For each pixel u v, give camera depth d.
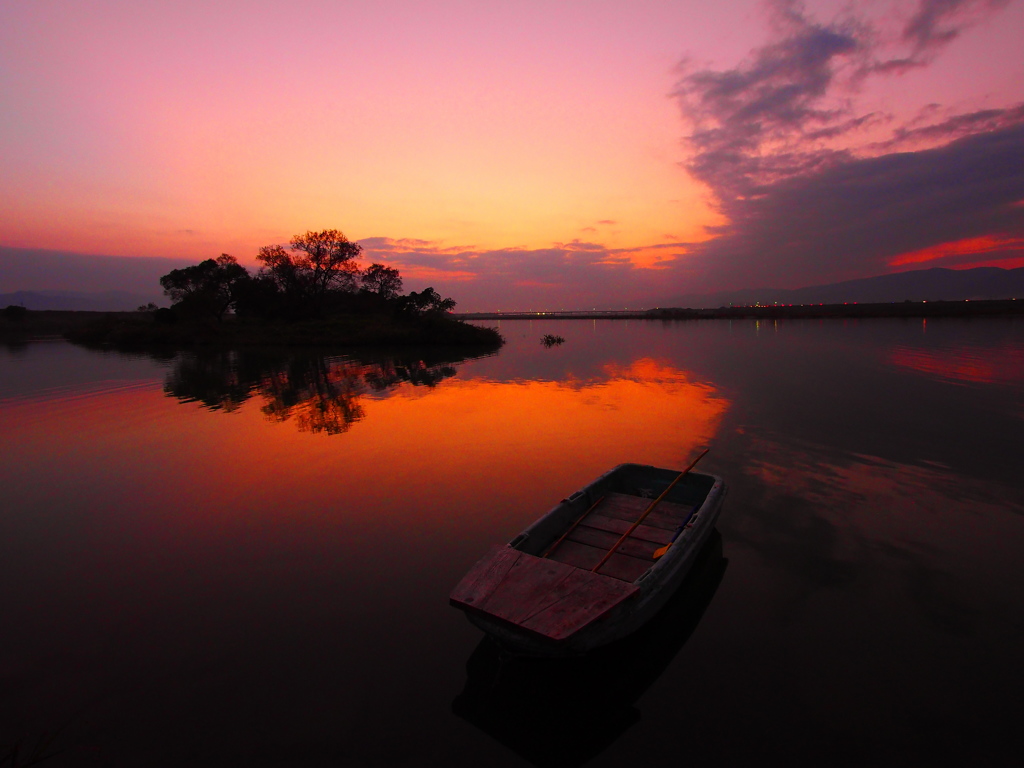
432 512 8.41
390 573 6.62
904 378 19.66
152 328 50.72
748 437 12.09
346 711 4.43
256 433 13.65
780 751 3.97
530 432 13.02
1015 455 10.44
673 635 5.31
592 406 16.02
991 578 6.17
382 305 65.75
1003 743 4.00
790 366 24.06
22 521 8.41
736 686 4.65
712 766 3.86
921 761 3.86
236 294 60.62
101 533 7.92
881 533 7.30
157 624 5.65
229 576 6.62
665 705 4.46
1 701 4.57
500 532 7.68
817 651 5.05
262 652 5.18
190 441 12.97
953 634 5.23
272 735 4.18
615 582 4.85
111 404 17.95
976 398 15.75
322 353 37.06
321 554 7.13
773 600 5.83
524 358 31.38
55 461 11.54
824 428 12.75
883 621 5.45
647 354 31.92
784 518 7.81
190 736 4.17
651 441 11.96
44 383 23.11
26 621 5.74
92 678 4.85
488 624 4.54
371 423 14.45
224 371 27.00
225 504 8.93
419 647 5.23
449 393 19.12
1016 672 4.71
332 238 57.28
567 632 4.20
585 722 4.29
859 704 4.41
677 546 5.67
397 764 3.90
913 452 10.76
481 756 3.97
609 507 7.44
